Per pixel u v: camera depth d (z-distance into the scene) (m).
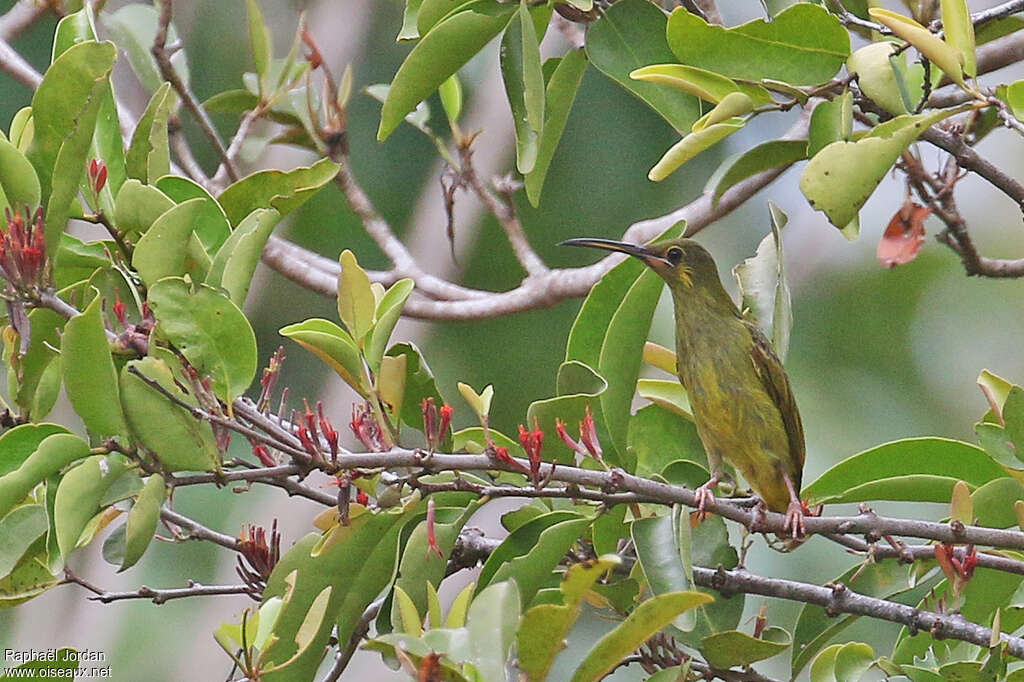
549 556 8.34
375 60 19.53
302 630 7.58
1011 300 19.38
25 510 8.35
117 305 8.56
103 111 9.40
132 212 8.77
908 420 18.64
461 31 9.09
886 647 15.96
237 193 9.43
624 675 16.08
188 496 16.95
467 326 19.17
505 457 8.23
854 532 9.19
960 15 8.30
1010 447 9.13
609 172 18.88
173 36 13.95
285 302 19.33
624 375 9.54
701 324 11.24
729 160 9.83
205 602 16.70
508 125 18.20
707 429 11.13
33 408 8.86
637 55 9.59
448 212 13.60
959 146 8.86
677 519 8.71
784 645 9.06
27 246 8.04
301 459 7.95
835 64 8.86
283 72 13.53
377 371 8.63
